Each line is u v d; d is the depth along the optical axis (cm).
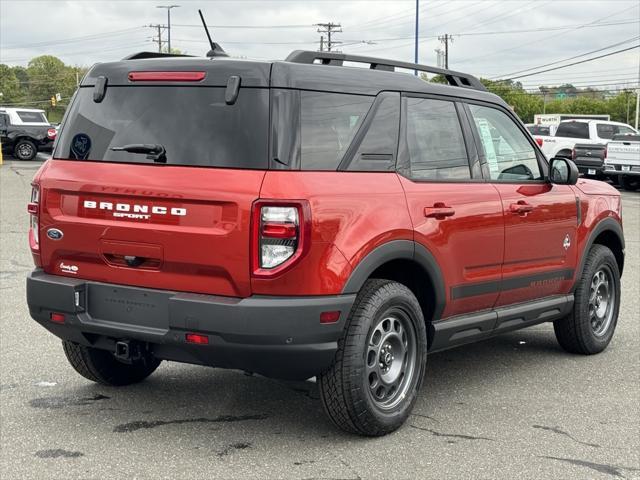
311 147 436
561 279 620
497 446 461
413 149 496
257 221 415
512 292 571
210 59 448
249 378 584
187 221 431
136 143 453
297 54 461
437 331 512
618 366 639
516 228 562
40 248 484
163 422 491
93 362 536
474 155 545
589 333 657
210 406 521
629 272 1070
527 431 487
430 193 495
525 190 580
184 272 435
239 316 415
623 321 795
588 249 647
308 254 418
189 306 425
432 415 514
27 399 530
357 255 437
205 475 414
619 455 451
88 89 482
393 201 467
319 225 421
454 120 537
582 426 497
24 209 1628
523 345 705
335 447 455
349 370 444
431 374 611
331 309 426
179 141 441
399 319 479
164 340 436
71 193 468
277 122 426
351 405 448
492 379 598
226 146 430
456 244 510
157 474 414
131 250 448
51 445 452
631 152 2395
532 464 436
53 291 468
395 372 481
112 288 457
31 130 3161
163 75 454
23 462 428
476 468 429
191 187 429
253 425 488
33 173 2533
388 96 487
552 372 619
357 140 461
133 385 564
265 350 420
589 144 2539
